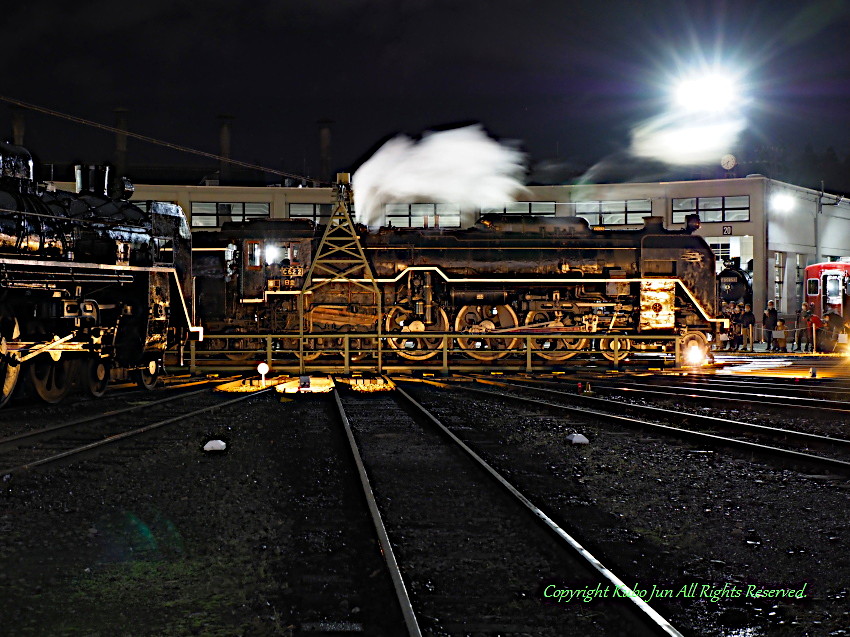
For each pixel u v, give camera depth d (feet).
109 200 57.16
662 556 20.21
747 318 101.65
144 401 49.60
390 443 34.73
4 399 44.29
